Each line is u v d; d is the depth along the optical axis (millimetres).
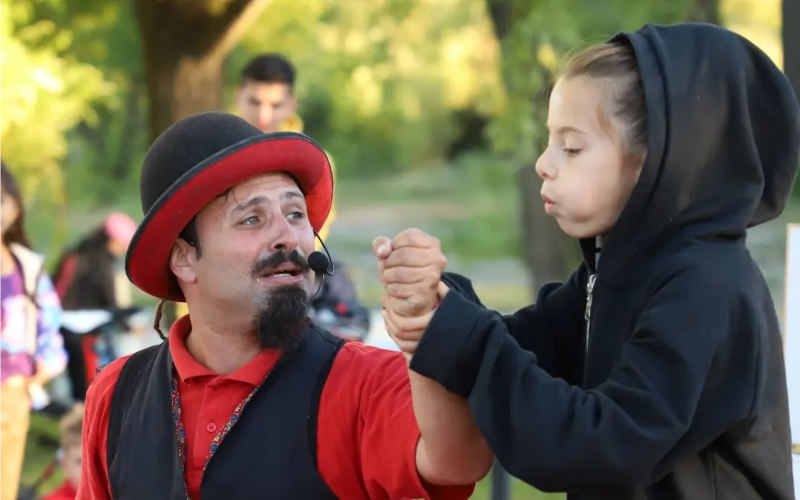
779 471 3729
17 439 9398
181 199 4102
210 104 12305
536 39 16109
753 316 3518
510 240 34469
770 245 22203
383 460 3969
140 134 24641
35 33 14852
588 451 3297
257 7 12062
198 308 4297
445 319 3441
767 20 27734
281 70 9148
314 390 4156
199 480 4160
